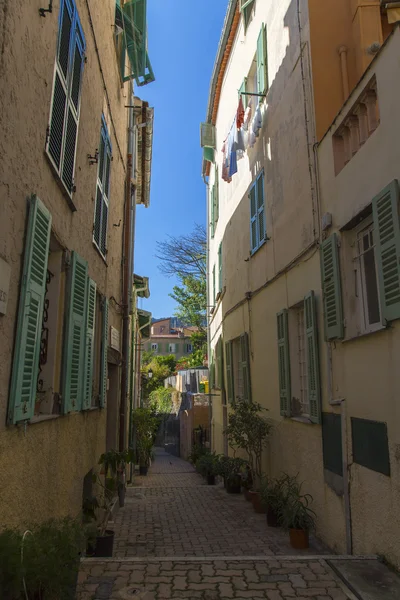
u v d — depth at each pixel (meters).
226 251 12.77
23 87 3.14
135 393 18.30
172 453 31.83
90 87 5.68
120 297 9.50
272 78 8.33
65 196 4.39
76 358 4.77
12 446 3.03
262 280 8.84
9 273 2.93
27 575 2.35
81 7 5.12
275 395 7.82
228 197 12.62
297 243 6.80
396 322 3.96
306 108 6.54
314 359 5.83
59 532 2.88
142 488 10.80
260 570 3.93
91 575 3.79
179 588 3.56
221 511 7.82
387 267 4.08
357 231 5.11
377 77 4.40
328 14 6.54
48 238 3.64
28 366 3.25
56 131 4.07
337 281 5.21
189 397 25.17
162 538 6.05
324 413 5.60
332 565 4.00
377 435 4.26
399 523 3.85
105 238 7.12
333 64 6.38
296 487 6.14
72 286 4.59
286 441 7.16
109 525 6.80
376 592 3.50
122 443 9.15
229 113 12.55
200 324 24.75
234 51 11.87
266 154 8.66
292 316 7.17
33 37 3.34
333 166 5.51
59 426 4.29
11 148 2.95
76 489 5.05
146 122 12.43
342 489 4.99
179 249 23.44
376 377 4.31
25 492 3.29
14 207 3.03
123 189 9.72
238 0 10.71
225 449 12.77
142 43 8.72
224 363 13.02
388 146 4.18
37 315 3.41
